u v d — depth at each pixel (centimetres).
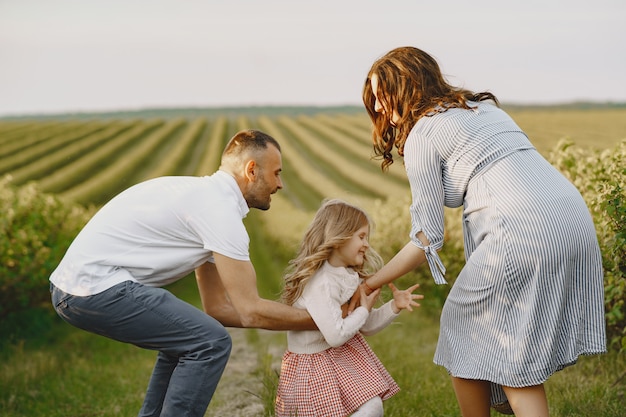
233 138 363
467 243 335
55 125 6475
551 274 302
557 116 4766
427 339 764
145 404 375
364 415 341
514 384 308
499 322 312
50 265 910
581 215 309
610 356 525
